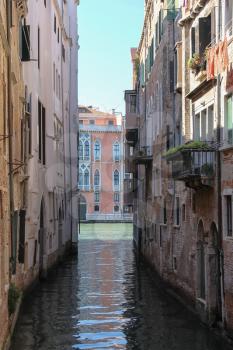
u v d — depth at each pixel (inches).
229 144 653.9
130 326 743.7
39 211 1154.7
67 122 1835.6
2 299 566.3
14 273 700.0
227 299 652.1
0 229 571.8
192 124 852.6
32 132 1035.9
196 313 792.3
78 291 1062.4
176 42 986.7
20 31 857.5
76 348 631.2
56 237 1487.5
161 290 1072.2
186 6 865.5
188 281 864.9
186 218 884.0
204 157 722.2
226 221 666.2
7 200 642.8
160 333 699.4
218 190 687.7
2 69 594.9
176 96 1011.9
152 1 1393.9
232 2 647.8
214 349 617.3
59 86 1614.2
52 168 1369.3
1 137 585.9
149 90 1487.5
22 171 872.3
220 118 692.1
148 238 1470.2
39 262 1187.3
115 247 2192.4
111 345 643.5
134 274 1346.0
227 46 657.6
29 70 1018.7
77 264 1584.6
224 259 667.4
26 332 707.4
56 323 763.4
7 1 645.3
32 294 1018.7
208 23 762.2
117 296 999.6
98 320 783.1
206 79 738.2
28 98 1003.3
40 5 1210.6
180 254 940.6
